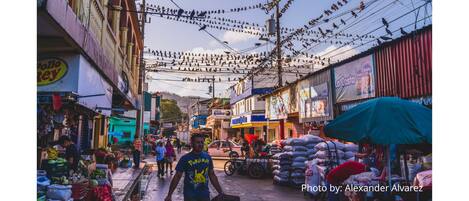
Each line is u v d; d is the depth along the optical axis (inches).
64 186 232.1
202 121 2479.1
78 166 317.1
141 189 450.0
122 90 581.0
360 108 204.7
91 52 315.6
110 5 457.7
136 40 856.3
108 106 455.5
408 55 366.6
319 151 387.2
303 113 618.5
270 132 1021.2
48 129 344.2
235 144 1015.6
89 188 274.1
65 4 229.3
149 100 1510.8
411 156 272.1
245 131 1439.5
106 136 789.2
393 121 184.5
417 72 352.2
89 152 453.7
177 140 1397.6
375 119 188.2
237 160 613.3
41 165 284.2
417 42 354.6
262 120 1181.7
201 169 191.9
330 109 520.1
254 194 421.1
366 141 192.2
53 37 258.5
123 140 1343.5
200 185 189.9
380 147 245.6
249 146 700.7
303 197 399.2
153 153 1162.0
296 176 461.7
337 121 209.5
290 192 432.8
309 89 594.9
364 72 439.8
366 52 431.5
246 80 1339.8
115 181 446.3
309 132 623.5
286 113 714.2
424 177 199.5
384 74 403.5
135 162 641.0
